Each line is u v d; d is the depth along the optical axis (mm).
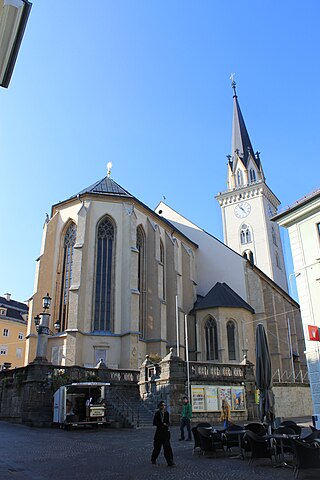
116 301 40750
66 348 37000
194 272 55906
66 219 44469
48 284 42125
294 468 12195
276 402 33719
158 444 13039
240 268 54250
